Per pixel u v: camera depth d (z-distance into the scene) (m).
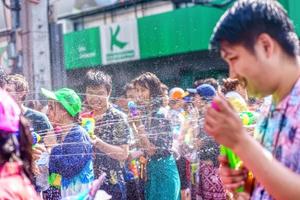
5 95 1.42
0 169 1.35
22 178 1.38
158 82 3.50
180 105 3.60
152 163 3.33
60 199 2.79
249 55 1.19
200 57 8.30
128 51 9.05
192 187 3.65
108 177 3.11
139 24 8.89
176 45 8.60
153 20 8.80
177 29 8.57
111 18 9.41
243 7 1.20
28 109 2.93
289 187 1.09
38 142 2.78
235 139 1.13
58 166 2.80
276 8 1.21
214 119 1.15
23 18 4.61
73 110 2.88
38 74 4.54
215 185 3.55
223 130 1.14
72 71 8.61
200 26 8.30
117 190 3.13
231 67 1.24
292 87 1.22
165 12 8.72
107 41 9.11
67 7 9.55
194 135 3.50
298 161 1.19
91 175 2.87
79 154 2.80
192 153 3.54
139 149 3.32
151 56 8.81
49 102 2.99
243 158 1.13
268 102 1.37
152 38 8.84
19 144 1.41
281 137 1.23
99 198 2.03
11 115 1.38
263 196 1.29
